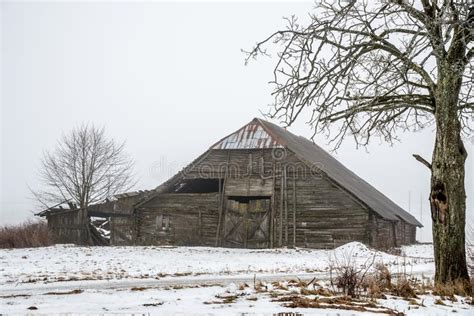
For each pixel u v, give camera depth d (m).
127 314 6.02
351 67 9.82
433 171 10.10
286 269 17.53
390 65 9.62
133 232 34.72
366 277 9.50
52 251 24.78
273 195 32.16
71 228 34.09
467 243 13.91
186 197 34.19
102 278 13.13
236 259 21.91
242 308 6.54
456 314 6.80
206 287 9.98
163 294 8.40
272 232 31.61
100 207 34.22
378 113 11.02
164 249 27.41
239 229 32.38
